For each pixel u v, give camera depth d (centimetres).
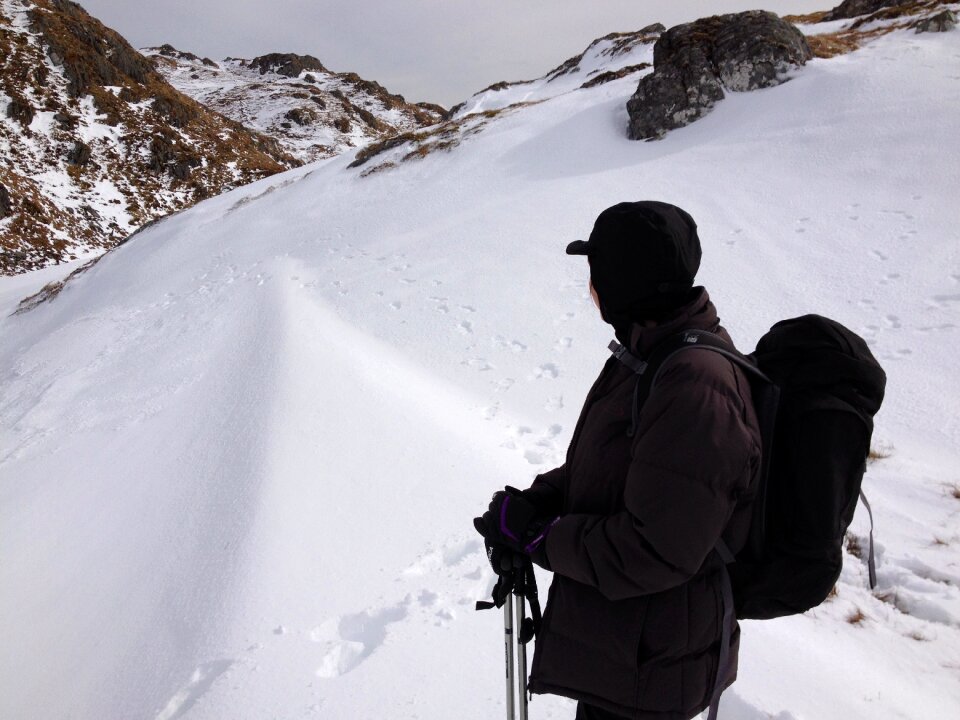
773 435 161
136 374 1363
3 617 595
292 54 15350
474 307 1223
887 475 621
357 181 2473
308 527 529
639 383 170
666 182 1512
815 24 2830
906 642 393
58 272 3716
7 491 959
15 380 1722
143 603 512
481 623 379
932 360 820
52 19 6316
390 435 705
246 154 6494
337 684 339
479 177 2002
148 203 5266
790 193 1335
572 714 295
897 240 1105
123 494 770
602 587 163
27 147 5256
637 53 4447
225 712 333
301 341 1116
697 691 171
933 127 1397
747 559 167
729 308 1023
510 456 674
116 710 392
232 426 839
